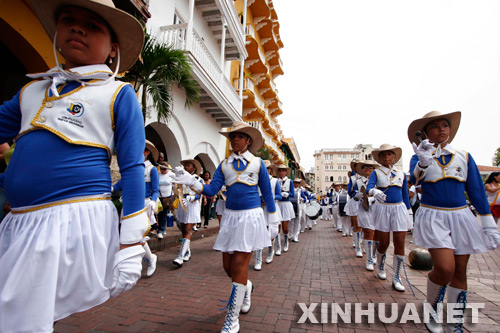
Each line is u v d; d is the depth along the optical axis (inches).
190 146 462.0
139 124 61.8
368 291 166.1
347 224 436.8
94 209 55.4
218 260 242.2
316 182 3080.7
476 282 185.6
